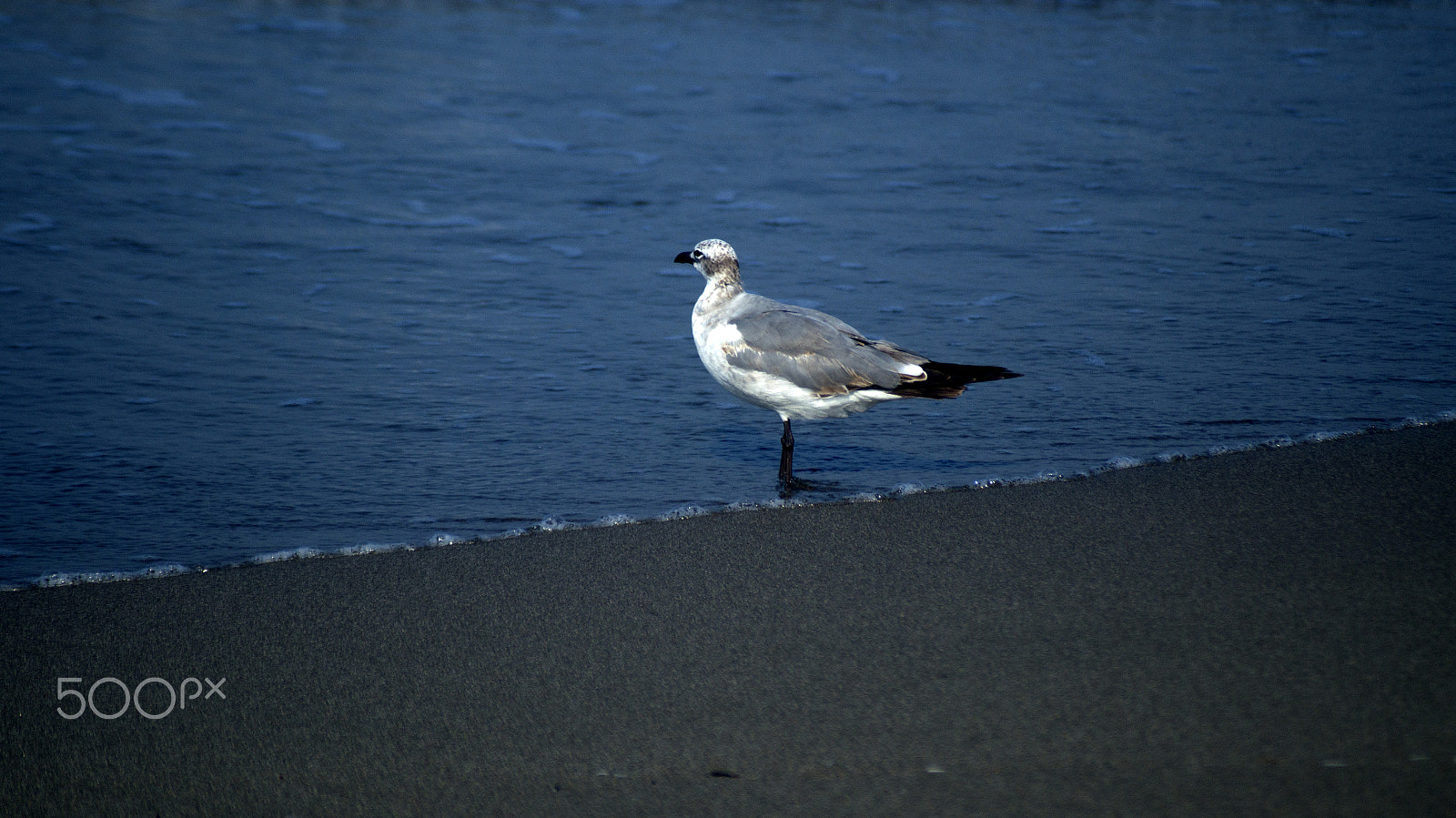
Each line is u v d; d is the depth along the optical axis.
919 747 6.68
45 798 6.71
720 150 23.00
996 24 33.78
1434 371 13.55
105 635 8.48
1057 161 22.25
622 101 26.09
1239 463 11.15
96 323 15.14
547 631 8.34
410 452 12.09
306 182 20.95
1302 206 19.78
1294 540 9.27
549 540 10.02
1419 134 23.77
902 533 9.87
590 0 36.06
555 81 27.52
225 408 13.04
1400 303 15.74
